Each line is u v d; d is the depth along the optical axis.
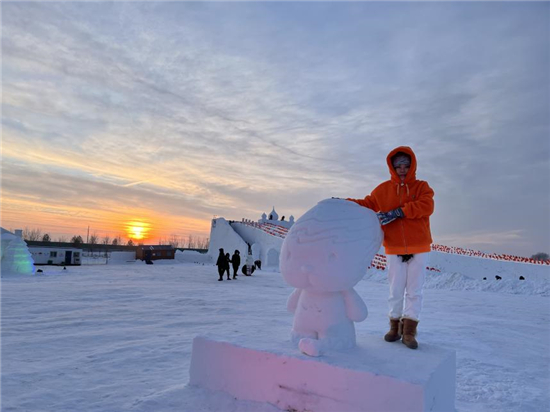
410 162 4.00
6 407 3.05
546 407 3.64
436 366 2.91
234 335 3.68
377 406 2.64
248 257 24.45
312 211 3.49
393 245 3.81
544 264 19.86
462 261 23.39
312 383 2.89
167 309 8.91
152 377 3.91
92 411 3.01
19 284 14.28
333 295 3.45
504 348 6.16
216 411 3.03
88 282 15.88
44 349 4.97
